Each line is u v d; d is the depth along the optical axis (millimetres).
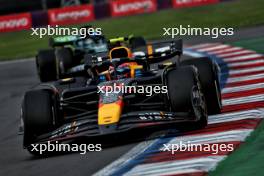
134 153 28328
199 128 31781
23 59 92562
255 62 57344
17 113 49031
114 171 25625
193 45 80250
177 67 32500
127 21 117812
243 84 45156
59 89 36156
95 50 59438
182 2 121688
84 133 29797
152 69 36875
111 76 35094
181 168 24516
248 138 27922
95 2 141750
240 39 78125
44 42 108688
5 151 34719
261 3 114250
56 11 125250
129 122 29859
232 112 34938
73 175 26281
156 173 24359
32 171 28516
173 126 31281
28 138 31594
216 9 114438
